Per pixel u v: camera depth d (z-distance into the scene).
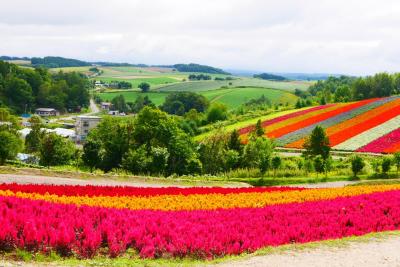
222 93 194.25
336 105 95.94
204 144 57.62
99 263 11.67
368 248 14.05
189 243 13.25
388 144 62.00
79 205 17.83
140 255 12.77
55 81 190.38
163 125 57.22
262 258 12.53
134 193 23.22
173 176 45.34
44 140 54.81
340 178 45.81
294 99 179.50
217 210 19.05
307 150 54.53
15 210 14.35
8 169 33.75
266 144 54.44
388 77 146.62
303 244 14.16
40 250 12.23
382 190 27.09
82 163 55.06
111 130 57.69
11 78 156.25
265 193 25.08
